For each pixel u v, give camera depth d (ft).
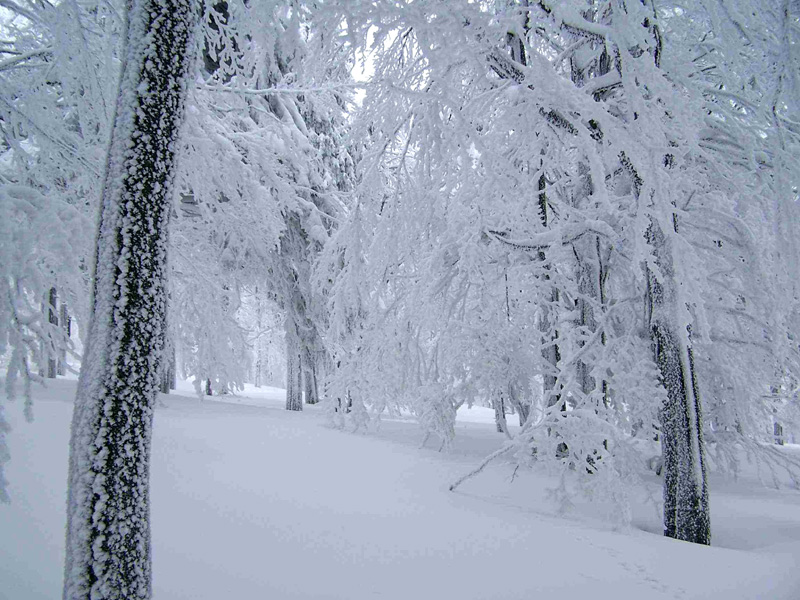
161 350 11.03
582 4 23.52
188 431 32.09
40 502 17.12
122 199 10.60
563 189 36.47
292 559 14.90
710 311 33.47
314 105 49.88
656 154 20.79
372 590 13.32
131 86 10.81
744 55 23.88
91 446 9.80
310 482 24.11
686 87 24.12
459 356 33.94
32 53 21.20
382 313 39.83
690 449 22.84
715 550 19.04
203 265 47.60
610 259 35.47
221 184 39.27
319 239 52.37
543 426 24.61
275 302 59.11
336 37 17.63
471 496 24.68
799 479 34.09
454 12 18.40
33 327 12.94
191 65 11.81
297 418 48.24
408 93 20.71
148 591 10.23
